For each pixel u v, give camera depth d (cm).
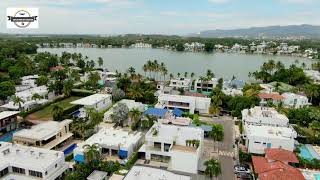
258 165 6694
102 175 6494
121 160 7619
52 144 8075
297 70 19075
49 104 12900
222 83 16188
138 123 10350
